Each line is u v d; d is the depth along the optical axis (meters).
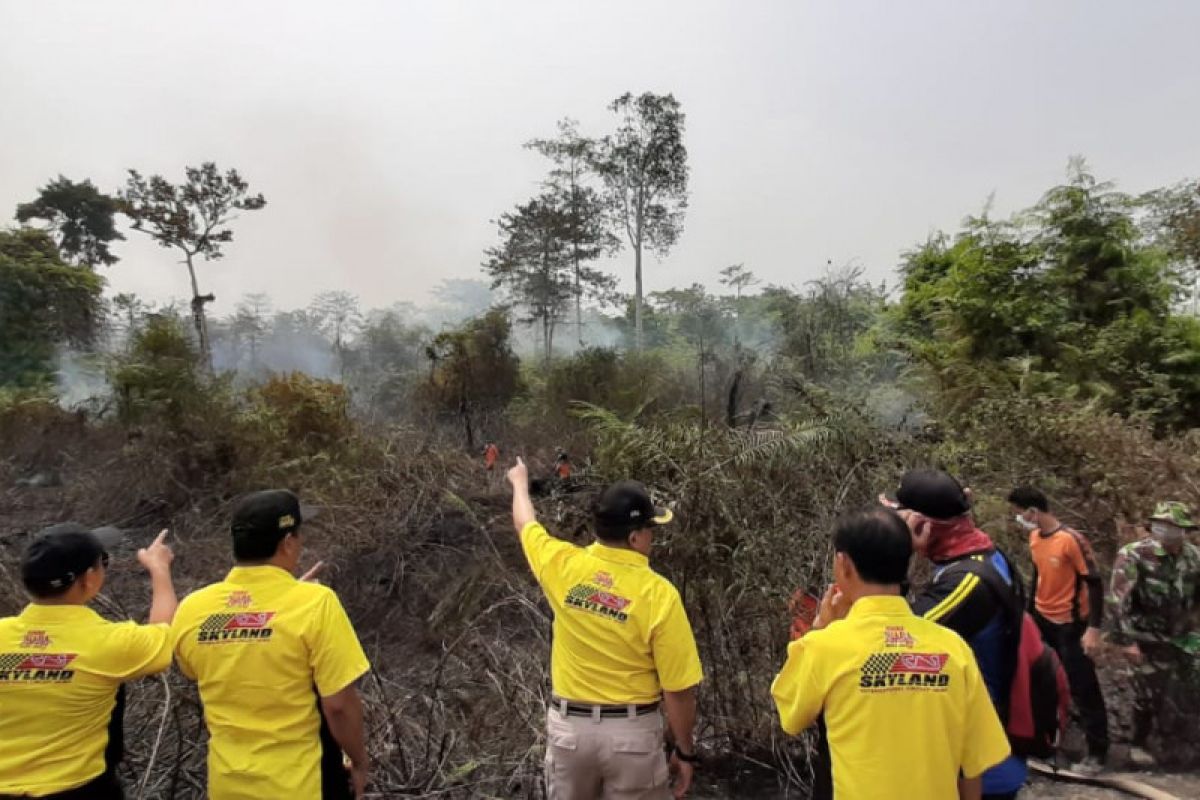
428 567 6.65
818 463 4.31
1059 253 10.77
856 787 1.83
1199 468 5.46
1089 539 5.56
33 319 22.55
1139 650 4.13
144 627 2.29
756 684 3.74
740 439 4.24
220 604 2.24
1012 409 6.48
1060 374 9.74
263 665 2.17
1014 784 2.35
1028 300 10.11
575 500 5.06
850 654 1.89
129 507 9.23
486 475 9.62
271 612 2.21
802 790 3.60
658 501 3.92
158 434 9.55
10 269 22.25
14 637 2.17
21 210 36.41
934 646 1.88
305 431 11.11
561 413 15.80
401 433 11.17
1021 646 2.37
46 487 10.74
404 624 5.99
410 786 3.31
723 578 3.82
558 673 2.68
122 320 26.03
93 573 2.31
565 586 2.67
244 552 2.29
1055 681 2.42
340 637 2.25
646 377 16.30
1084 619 4.20
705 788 3.69
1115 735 4.38
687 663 2.54
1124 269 10.40
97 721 2.23
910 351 10.42
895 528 1.95
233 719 2.18
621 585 2.58
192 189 22.41
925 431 6.11
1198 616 4.03
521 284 33.97
